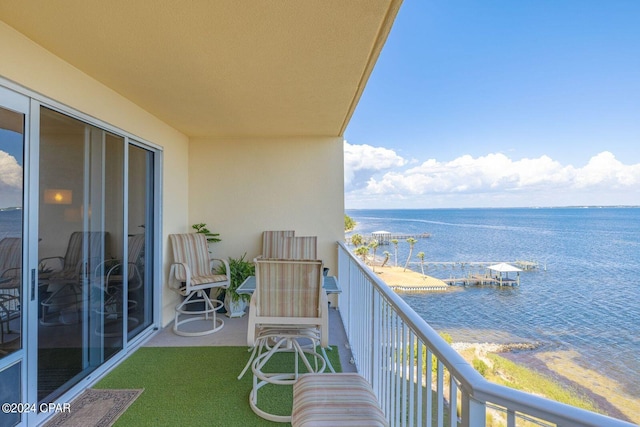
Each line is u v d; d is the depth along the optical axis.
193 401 2.20
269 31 1.91
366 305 2.24
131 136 3.08
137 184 3.30
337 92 2.89
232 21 1.80
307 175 4.65
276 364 2.76
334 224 4.64
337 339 3.38
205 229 4.57
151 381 2.46
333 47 2.10
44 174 2.08
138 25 1.83
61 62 2.21
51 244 2.12
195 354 2.96
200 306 4.27
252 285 2.77
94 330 2.55
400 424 1.46
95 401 2.20
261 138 4.65
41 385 2.03
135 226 3.24
